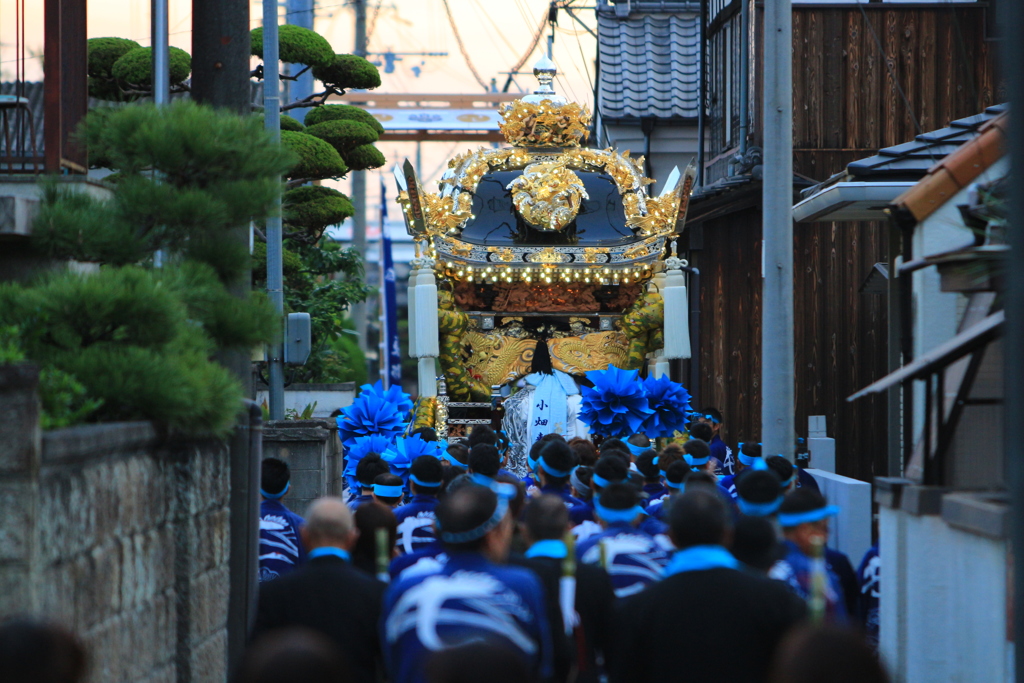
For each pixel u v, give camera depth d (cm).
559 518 1420
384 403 3312
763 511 1505
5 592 1070
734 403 4691
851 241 4528
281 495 2080
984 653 1386
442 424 4259
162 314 1540
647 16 6969
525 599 1097
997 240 1781
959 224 2020
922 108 4522
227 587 1812
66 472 1181
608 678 1391
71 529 1185
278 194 1753
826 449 3219
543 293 4519
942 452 1672
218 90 2003
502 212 4438
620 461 1900
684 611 1116
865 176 2553
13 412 1080
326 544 1321
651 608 1132
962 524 1434
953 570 1489
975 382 1677
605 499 1546
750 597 1114
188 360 1605
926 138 2619
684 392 3344
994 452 1666
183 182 1775
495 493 1165
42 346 1520
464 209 4297
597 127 6869
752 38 4747
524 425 4359
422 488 1942
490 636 1053
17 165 2477
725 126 5412
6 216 1892
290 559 2033
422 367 4275
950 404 1694
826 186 2803
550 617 1234
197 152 1694
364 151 5634
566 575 1271
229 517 1834
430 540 1892
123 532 1355
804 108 4516
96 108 1761
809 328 4512
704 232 4731
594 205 4466
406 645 1069
